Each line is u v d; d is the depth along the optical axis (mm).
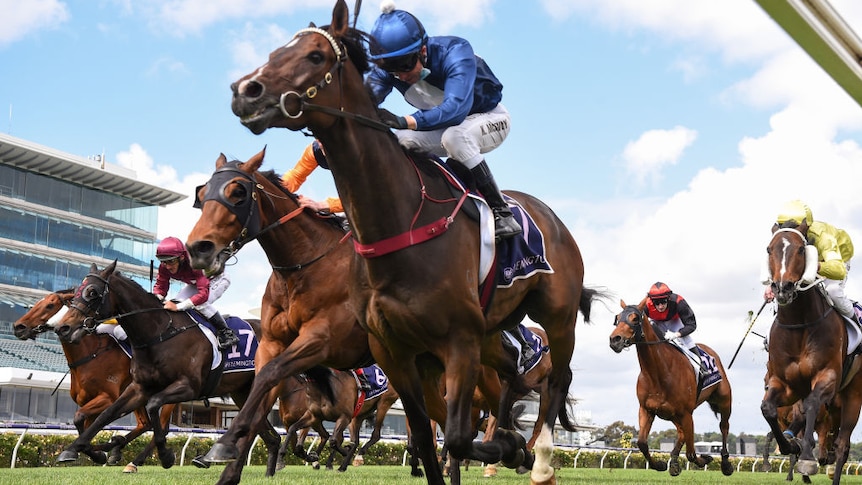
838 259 5570
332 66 2670
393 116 2871
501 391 5035
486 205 3191
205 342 6434
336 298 4250
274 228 4223
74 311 6082
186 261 6297
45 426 12586
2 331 33344
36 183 37250
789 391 5984
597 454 17656
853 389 6145
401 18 3129
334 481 6297
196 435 13500
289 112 2533
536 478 3709
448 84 3133
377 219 2770
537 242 3447
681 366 8164
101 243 39281
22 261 35281
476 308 2906
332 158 2760
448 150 3275
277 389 4492
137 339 6121
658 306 8469
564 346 3727
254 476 7516
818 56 912
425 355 3275
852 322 5930
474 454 3002
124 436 7031
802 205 5734
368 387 9016
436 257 2830
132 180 40531
